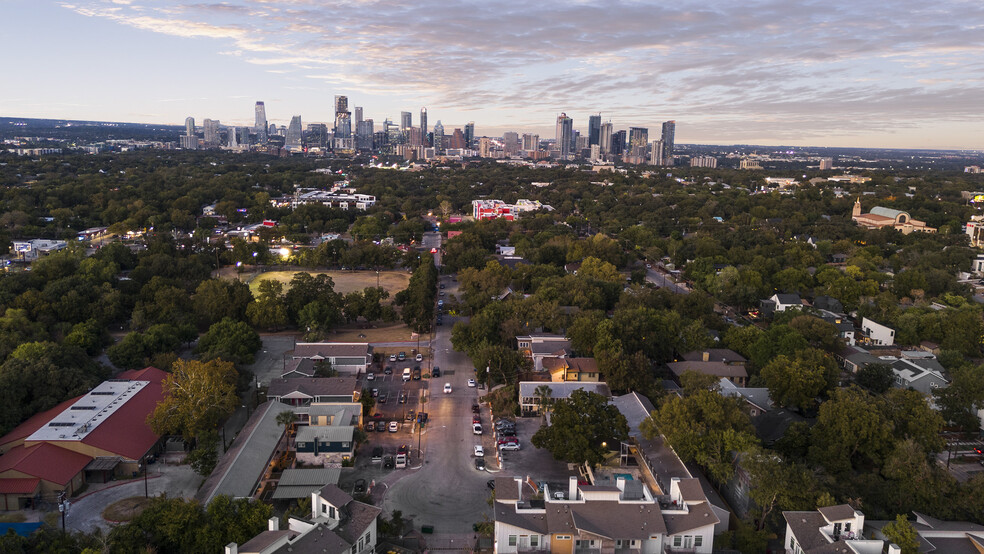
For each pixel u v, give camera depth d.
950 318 158.50
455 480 99.88
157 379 125.88
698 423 97.25
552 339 153.00
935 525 76.44
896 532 70.75
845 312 191.75
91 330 149.38
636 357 128.25
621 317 150.38
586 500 79.62
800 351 125.75
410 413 125.25
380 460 104.69
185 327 155.38
